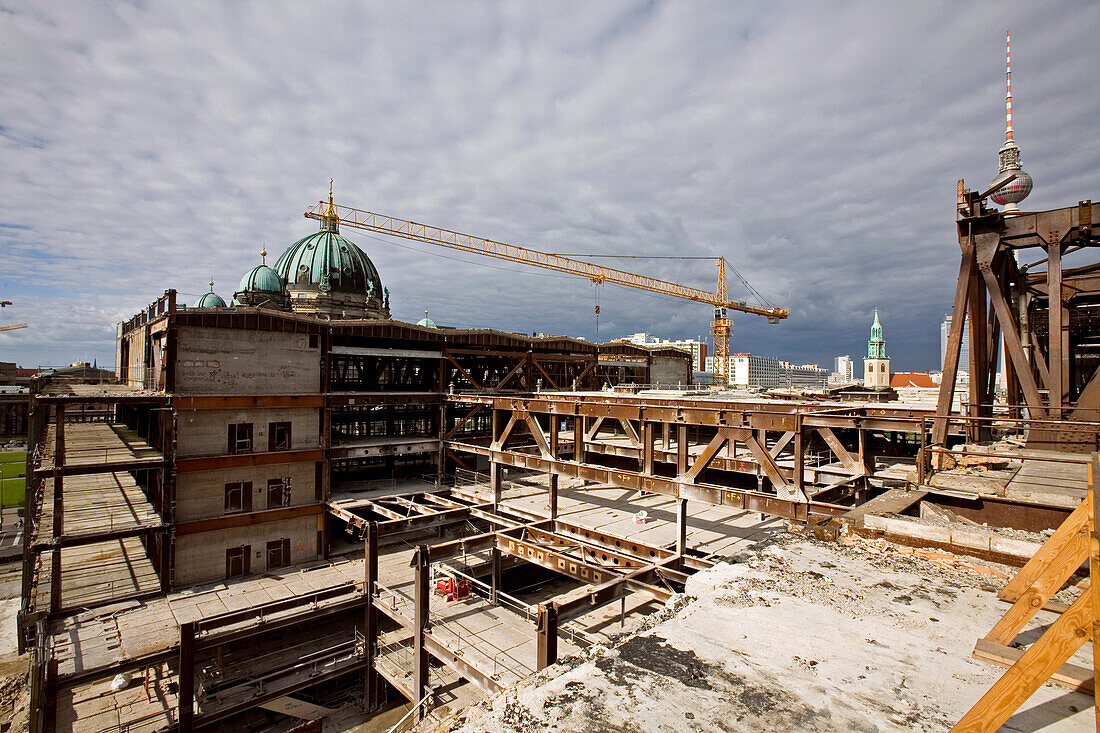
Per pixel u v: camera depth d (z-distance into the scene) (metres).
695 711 3.83
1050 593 4.47
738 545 26.36
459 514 31.70
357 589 28.39
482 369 51.94
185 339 30.67
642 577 19.02
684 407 22.06
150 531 29.06
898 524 7.68
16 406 79.19
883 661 4.55
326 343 35.91
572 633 21.91
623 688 4.14
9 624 33.84
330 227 84.94
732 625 5.25
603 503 35.19
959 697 4.00
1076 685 4.06
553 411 28.28
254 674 25.89
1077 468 13.88
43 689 20.77
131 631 24.95
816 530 8.44
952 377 16.81
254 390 33.03
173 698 23.89
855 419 17.69
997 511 10.42
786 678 4.27
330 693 27.91
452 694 23.52
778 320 144.12
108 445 35.53
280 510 33.25
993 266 18.39
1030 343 25.30
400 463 48.09
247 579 31.30
